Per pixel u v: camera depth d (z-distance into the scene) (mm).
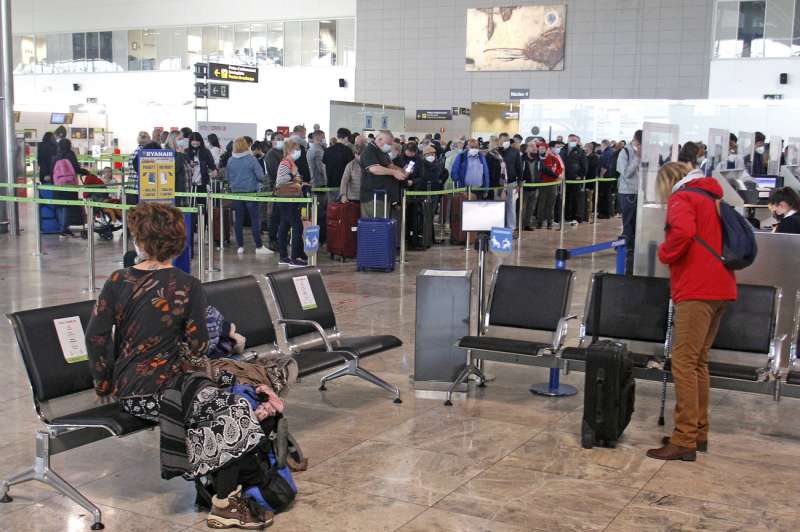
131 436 5152
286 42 29828
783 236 6691
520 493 4355
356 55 28922
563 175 16641
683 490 4430
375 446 5020
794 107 17812
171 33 31453
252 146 15281
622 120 22516
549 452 4965
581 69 26016
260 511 3943
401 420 5516
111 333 3934
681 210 4730
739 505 4250
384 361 7016
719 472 4699
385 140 12562
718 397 6250
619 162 13141
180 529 3912
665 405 5961
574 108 22922
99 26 32531
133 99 32281
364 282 10797
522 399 6047
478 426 5422
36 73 34000
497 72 27047
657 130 7680
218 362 4305
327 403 5871
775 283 6758
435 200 15133
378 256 11656
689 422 4852
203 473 3877
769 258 6754
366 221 11633
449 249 14383
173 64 31562
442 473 4609
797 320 5602
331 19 29156
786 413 5863
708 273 4742
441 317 6051
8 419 5375
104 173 18766
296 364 4680
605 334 5887
